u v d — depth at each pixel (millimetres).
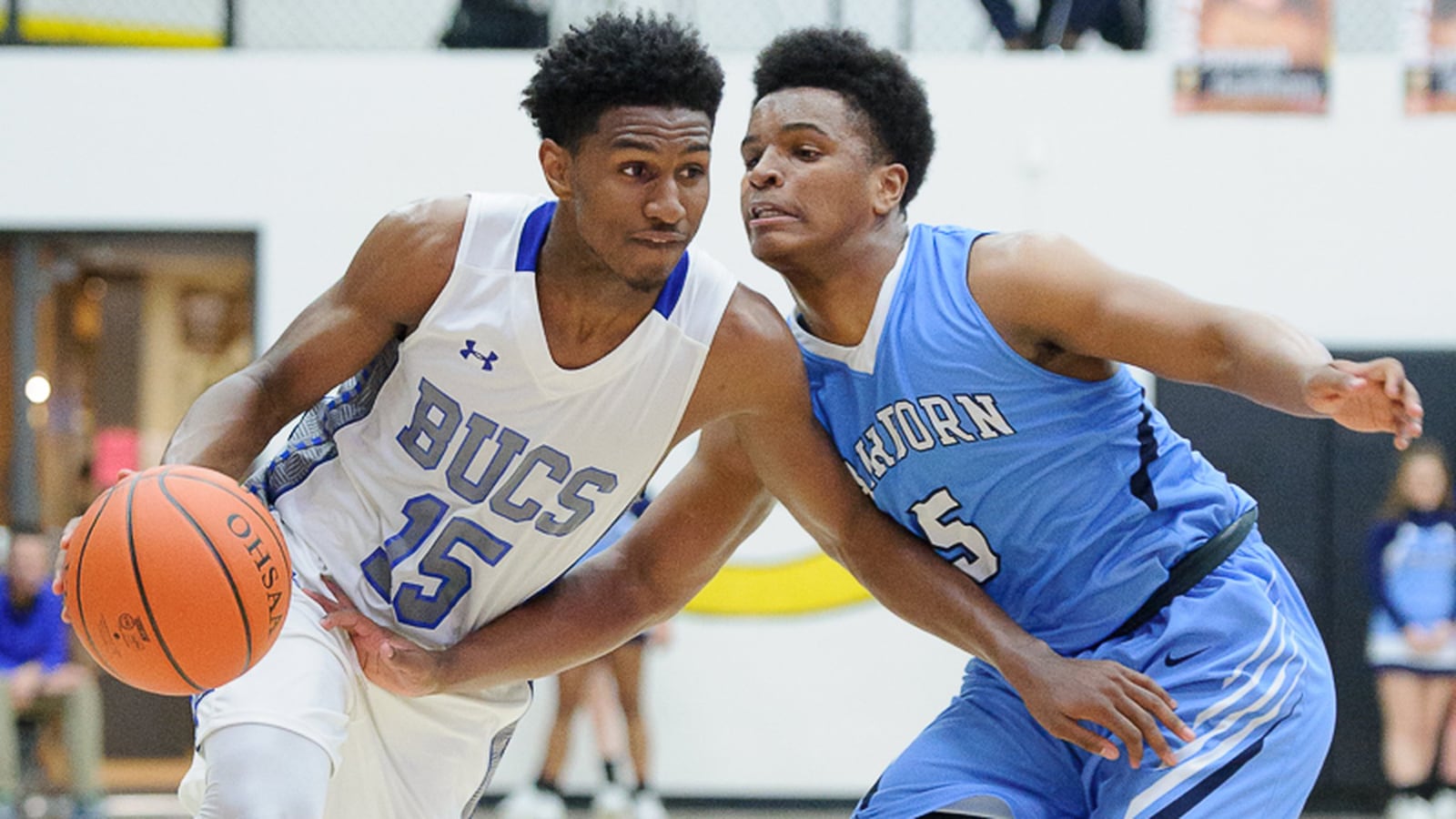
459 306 4051
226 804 3680
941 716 4672
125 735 14625
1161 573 4324
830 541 4688
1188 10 11703
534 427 4160
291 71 11852
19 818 10883
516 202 4121
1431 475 10992
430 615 4410
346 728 4074
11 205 11820
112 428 15836
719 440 4715
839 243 4254
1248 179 11711
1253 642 4242
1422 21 11641
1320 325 11672
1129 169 11719
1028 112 11750
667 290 4105
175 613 3518
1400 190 11680
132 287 15914
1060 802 4410
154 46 12367
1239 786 4094
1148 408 4473
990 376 4215
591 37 3770
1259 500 11555
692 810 11586
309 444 4465
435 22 12805
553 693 11547
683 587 4852
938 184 11773
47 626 11000
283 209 11836
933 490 4410
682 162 3783
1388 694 10984
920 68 11773
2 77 11828
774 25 12156
